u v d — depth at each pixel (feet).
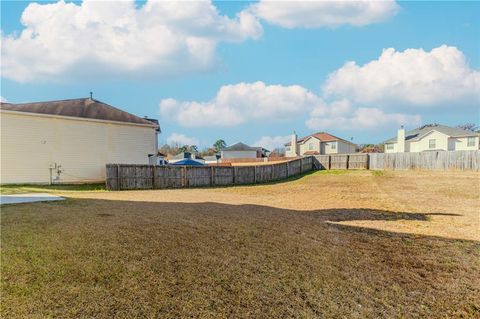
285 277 11.85
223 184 65.82
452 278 12.66
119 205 25.40
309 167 93.09
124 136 61.36
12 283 9.80
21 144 50.26
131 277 10.84
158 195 39.68
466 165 78.13
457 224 23.30
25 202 25.35
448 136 118.62
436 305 10.41
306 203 34.99
